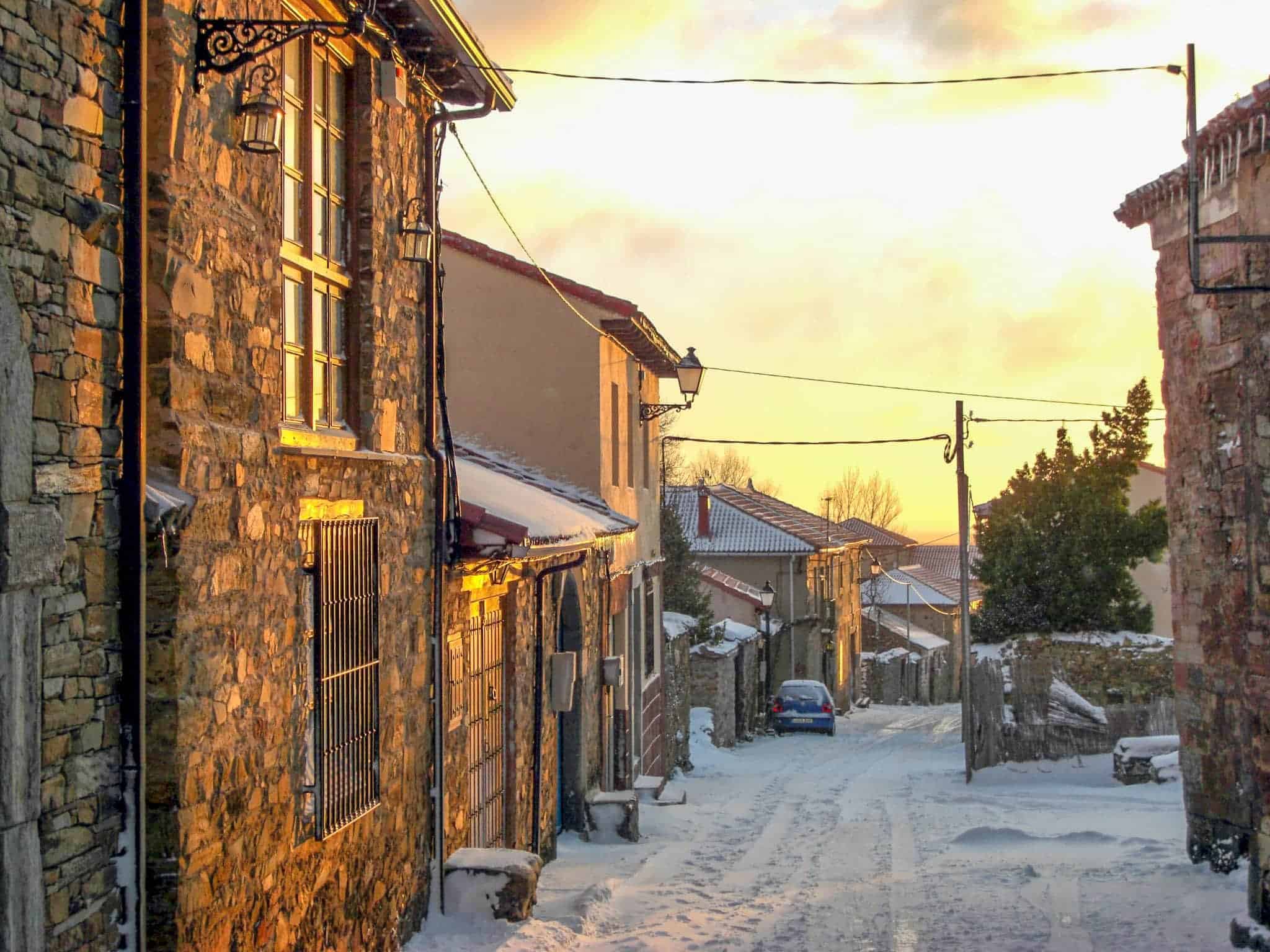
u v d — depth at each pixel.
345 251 7.54
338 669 6.79
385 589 7.60
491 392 15.23
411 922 8.01
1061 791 18.05
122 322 4.88
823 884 10.82
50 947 4.38
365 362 7.57
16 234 4.23
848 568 43.97
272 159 6.13
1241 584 10.34
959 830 14.20
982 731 20.12
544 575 11.23
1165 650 22.97
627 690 16.67
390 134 7.95
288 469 6.21
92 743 4.66
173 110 5.11
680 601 29.83
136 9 4.91
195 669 5.15
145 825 4.95
